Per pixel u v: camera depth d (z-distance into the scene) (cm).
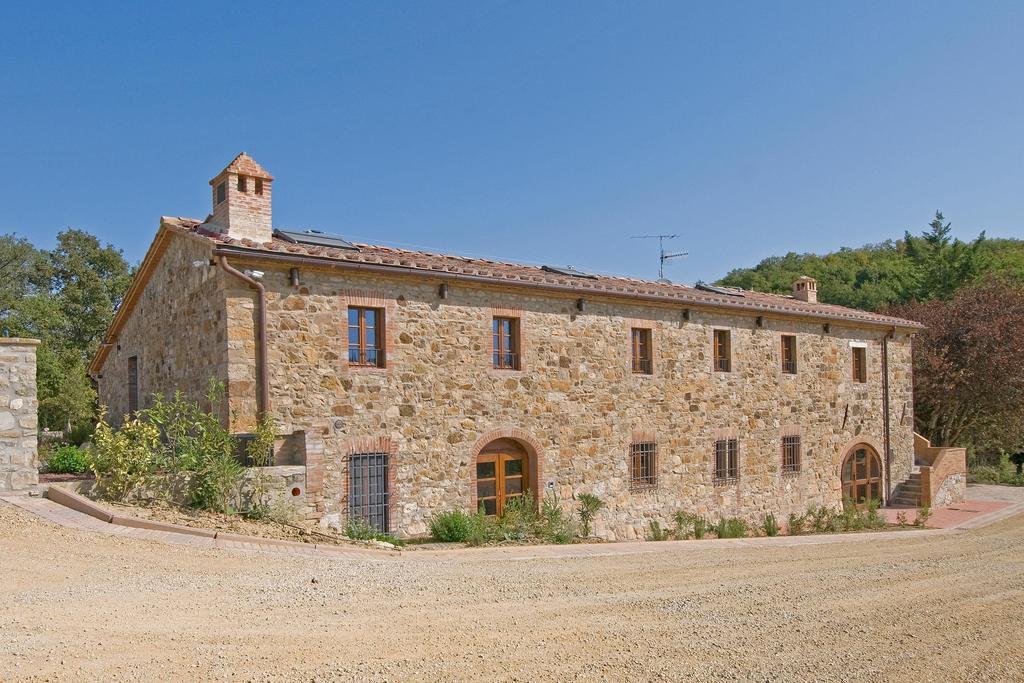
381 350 1342
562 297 1570
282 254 1223
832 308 2222
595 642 621
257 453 1154
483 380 1450
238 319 1206
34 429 1065
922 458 2392
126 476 1045
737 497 1856
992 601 830
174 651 536
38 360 2425
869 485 2223
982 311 2859
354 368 1301
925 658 613
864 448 2216
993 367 2672
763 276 5612
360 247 1512
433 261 1516
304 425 1241
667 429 1731
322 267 1264
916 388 2803
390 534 1300
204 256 1297
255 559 891
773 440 1952
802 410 2031
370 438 1305
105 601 664
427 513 1360
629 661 575
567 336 1577
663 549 1241
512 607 730
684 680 539
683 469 1753
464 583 839
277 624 624
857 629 697
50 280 3984
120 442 1055
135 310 1753
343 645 575
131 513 994
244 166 1321
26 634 559
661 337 1741
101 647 537
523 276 1523
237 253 1189
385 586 800
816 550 1273
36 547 835
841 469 2128
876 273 5162
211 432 1120
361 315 1329
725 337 1888
